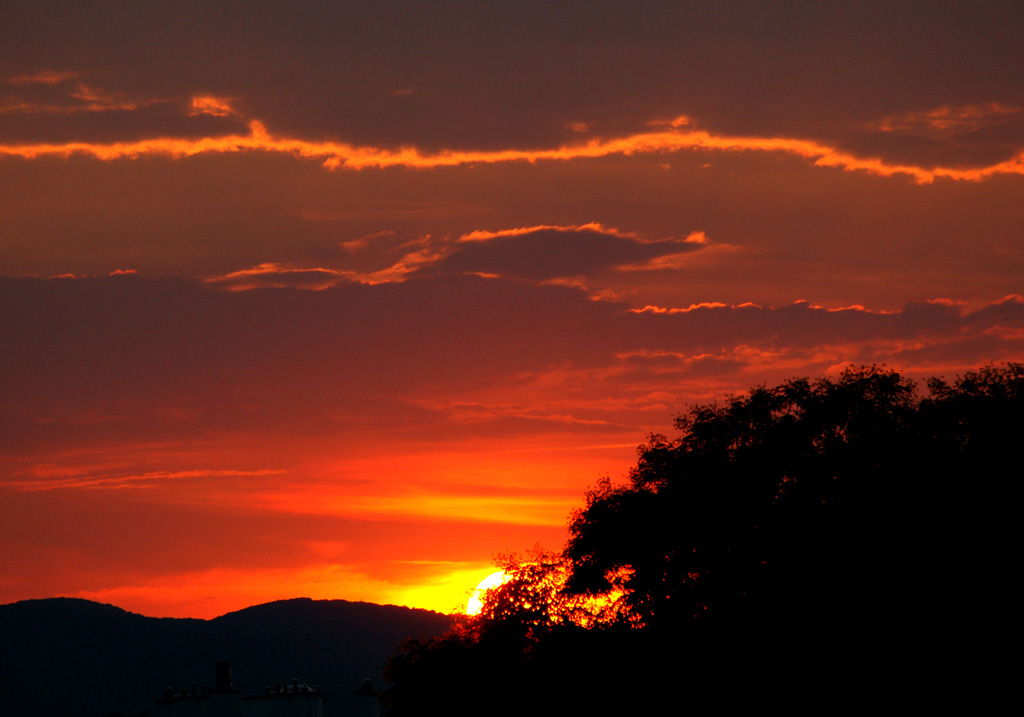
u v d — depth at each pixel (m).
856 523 103.19
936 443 108.25
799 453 110.69
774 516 107.62
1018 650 95.44
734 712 101.38
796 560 103.31
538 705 111.94
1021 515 100.88
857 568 101.00
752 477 109.56
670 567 110.50
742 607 104.94
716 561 108.00
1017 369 113.69
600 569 115.56
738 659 102.12
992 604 97.38
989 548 99.38
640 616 111.38
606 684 108.00
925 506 102.44
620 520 114.06
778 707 99.62
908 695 96.25
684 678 104.19
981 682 95.31
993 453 104.75
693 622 107.56
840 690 97.88
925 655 96.56
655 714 104.94
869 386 113.69
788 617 101.44
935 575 99.12
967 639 96.50
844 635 99.00
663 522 111.69
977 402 109.12
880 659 97.38
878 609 99.00
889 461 107.69
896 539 101.38
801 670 99.38
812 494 108.06
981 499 101.81
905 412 112.75
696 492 111.06
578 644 111.50
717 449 114.94
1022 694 94.44
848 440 111.56
